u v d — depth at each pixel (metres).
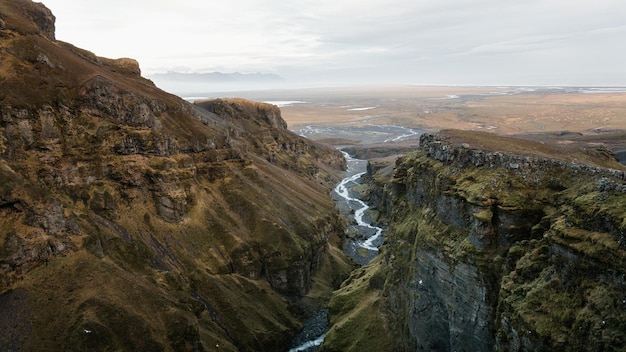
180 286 97.00
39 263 80.75
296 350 100.12
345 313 103.50
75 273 83.25
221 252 116.75
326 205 182.00
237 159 157.62
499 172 64.06
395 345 84.00
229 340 94.38
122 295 82.81
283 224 136.00
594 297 41.03
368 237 182.00
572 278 45.00
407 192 99.62
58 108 103.06
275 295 116.12
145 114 120.50
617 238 41.09
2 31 107.00
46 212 85.06
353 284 116.19
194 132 143.12
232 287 109.06
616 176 53.34
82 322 73.81
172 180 118.50
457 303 64.44
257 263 119.50
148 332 77.88
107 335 74.00
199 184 132.38
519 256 55.06
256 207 135.25
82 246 88.00
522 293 49.91
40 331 72.69
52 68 110.56
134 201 109.62
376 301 97.31
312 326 111.44
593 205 46.00
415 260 81.94
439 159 83.56
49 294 77.94
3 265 76.00
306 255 128.38
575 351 40.78
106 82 114.06
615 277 40.19
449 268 66.94
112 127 111.50
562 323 43.09
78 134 105.06
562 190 58.06
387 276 98.88
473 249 61.41
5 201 80.12
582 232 45.34
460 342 63.41
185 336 81.56
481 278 59.22
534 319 45.72
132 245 98.25
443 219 73.94
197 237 116.31
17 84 99.56
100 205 101.38
